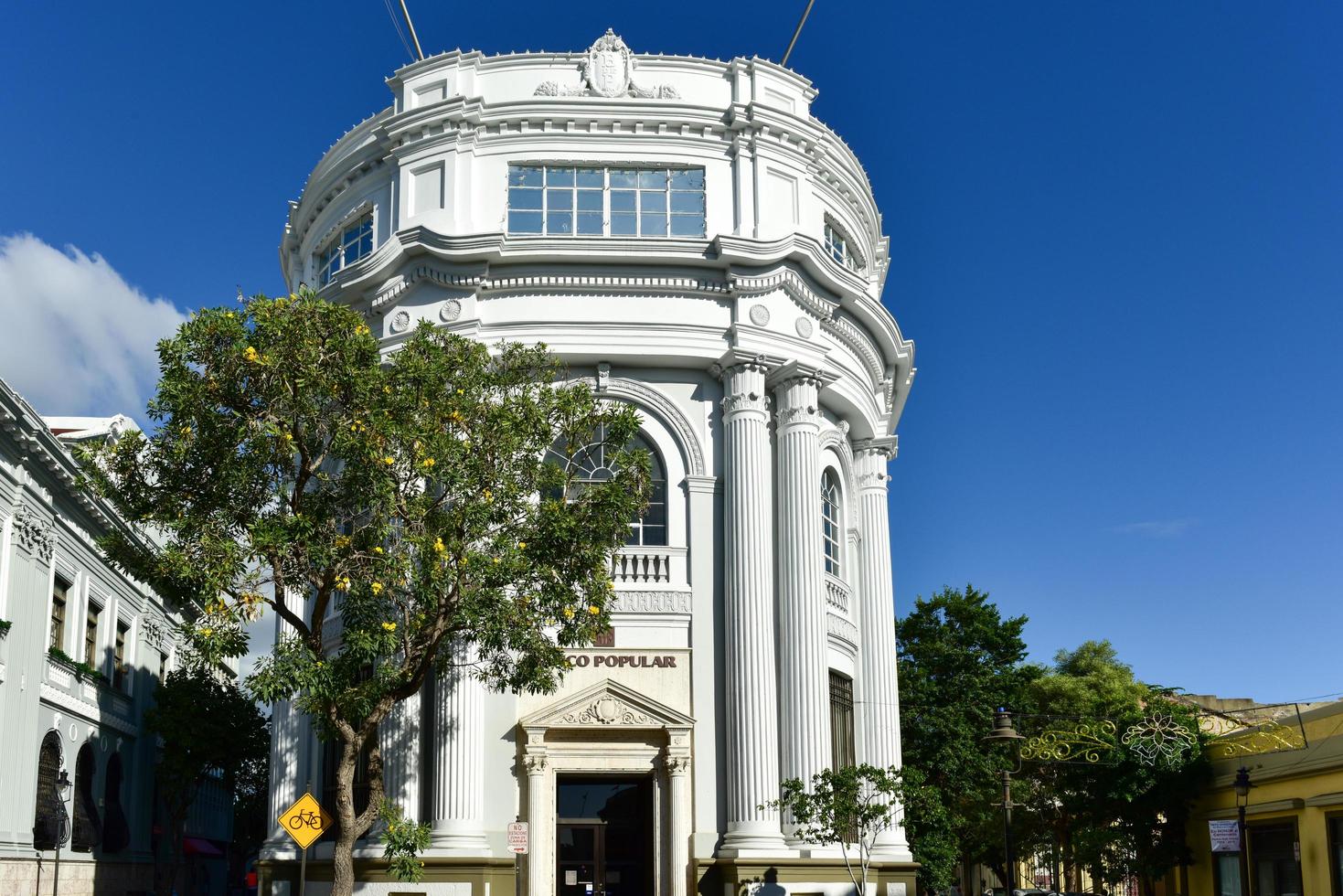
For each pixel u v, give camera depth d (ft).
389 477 63.52
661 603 86.38
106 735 119.65
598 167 92.22
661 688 85.15
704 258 88.79
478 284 88.28
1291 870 88.94
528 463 68.39
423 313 89.45
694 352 88.69
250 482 63.87
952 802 136.56
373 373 64.49
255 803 170.40
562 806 84.28
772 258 89.25
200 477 64.13
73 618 109.19
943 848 129.80
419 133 92.94
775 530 89.66
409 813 81.61
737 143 92.68
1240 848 84.69
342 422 63.72
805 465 89.35
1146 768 103.45
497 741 83.05
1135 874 112.57
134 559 65.16
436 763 81.20
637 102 91.61
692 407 90.33
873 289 109.81
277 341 63.87
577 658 84.89
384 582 62.64
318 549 61.31
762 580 85.87
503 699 83.66
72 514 106.22
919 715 138.82
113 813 122.11
